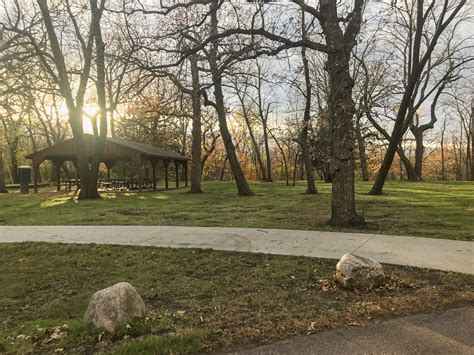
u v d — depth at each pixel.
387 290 5.11
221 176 55.66
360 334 3.87
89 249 7.91
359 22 9.80
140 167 24.94
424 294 4.91
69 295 5.45
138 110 29.16
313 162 36.00
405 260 6.55
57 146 26.11
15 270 6.68
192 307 4.75
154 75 11.25
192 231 9.67
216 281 5.77
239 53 9.96
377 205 14.42
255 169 57.19
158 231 9.77
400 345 3.62
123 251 7.70
